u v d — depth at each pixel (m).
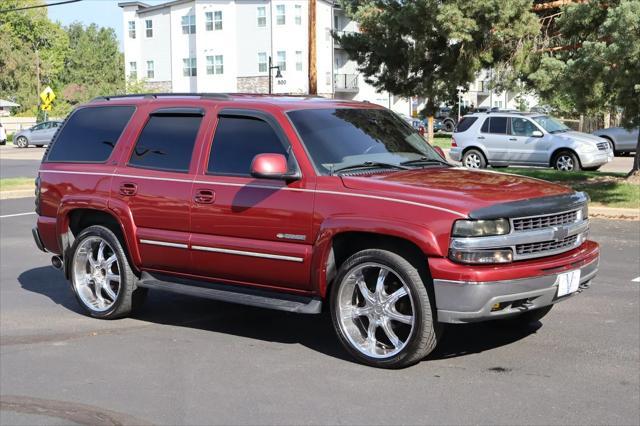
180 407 4.91
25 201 17.97
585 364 5.61
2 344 6.45
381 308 5.55
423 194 5.39
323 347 6.21
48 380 5.50
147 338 6.58
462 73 19.73
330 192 5.69
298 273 5.85
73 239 7.46
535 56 18.75
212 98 6.70
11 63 81.81
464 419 4.57
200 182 6.38
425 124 57.81
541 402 4.84
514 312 5.30
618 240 11.26
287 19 64.31
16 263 10.34
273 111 6.22
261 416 4.71
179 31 68.06
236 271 6.22
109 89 98.06
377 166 6.09
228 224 6.19
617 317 6.95
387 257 5.41
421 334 5.33
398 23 19.61
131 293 7.03
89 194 7.11
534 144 22.12
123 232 6.86
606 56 13.44
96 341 6.51
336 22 69.81
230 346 6.29
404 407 4.80
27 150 42.47
